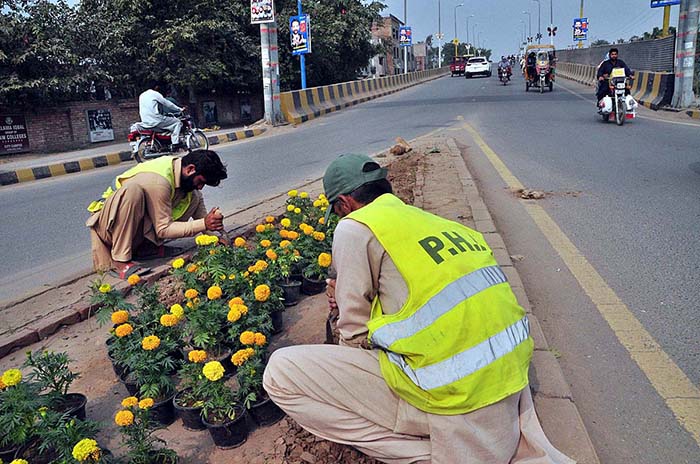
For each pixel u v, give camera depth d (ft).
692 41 50.19
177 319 9.80
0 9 49.60
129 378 9.73
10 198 29.50
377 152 35.45
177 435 8.80
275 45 59.36
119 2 62.90
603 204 20.62
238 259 12.37
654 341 10.93
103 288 10.67
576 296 13.07
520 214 19.88
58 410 8.91
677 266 14.43
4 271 17.17
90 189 30.71
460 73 180.14
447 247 6.68
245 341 8.88
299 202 17.48
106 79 58.39
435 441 6.31
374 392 6.84
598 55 106.83
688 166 26.48
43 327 12.19
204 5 66.44
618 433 8.48
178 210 15.98
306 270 13.67
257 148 42.83
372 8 98.63
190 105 71.05
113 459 7.52
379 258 6.80
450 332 6.22
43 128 51.90
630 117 42.70
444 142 36.35
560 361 10.43
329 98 75.51
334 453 7.81
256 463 7.91
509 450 6.35
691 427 8.52
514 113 54.75
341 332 7.23
